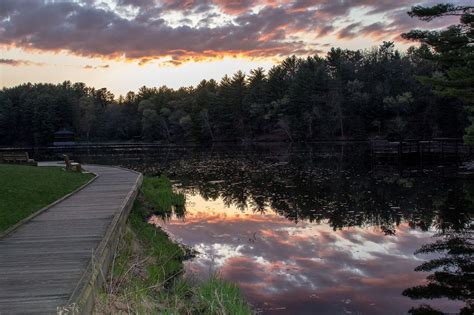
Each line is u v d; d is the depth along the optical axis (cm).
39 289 479
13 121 9369
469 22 1903
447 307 715
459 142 3697
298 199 1808
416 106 5838
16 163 2336
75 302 418
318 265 943
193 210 1606
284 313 692
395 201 1727
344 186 2161
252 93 8206
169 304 605
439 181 2292
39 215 950
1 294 464
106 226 825
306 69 7519
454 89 1881
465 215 1440
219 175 2753
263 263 955
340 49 8788
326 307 720
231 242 1138
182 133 9125
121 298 534
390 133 5822
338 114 6538
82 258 603
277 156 4325
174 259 951
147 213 1495
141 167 3381
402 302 745
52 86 12294
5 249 657
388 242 1130
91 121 10031
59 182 1490
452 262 957
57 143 8481
